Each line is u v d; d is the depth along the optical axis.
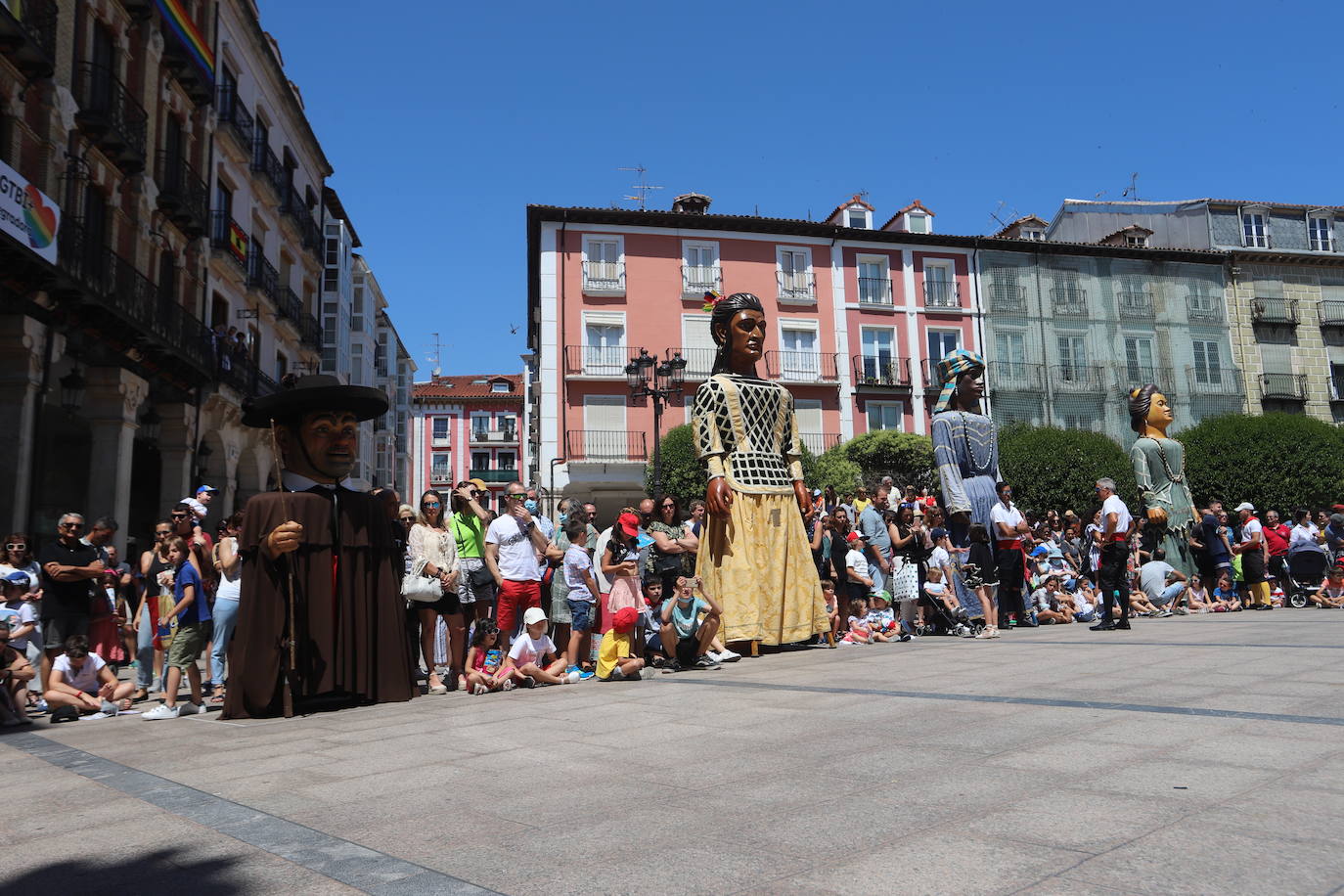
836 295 35.88
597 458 32.53
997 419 37.03
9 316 13.50
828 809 2.80
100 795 3.69
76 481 17.25
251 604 6.35
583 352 32.97
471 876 2.33
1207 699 4.44
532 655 7.40
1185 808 2.59
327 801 3.28
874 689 5.53
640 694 6.11
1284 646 6.80
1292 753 3.20
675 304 34.03
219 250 21.70
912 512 10.91
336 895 2.24
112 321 15.65
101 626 8.67
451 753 4.14
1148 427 13.64
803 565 8.98
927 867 2.21
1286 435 32.84
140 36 18.25
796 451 9.34
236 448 22.77
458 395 71.31
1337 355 41.72
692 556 9.31
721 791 3.11
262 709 6.22
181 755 4.66
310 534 6.54
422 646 8.19
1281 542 14.13
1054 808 2.66
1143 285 39.94
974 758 3.39
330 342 33.81
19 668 6.94
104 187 16.56
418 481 70.50
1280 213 42.88
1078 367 38.47
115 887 2.40
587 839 2.61
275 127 27.03
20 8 13.48
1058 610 12.20
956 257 37.81
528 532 8.30
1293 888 1.96
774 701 5.23
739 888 2.14
